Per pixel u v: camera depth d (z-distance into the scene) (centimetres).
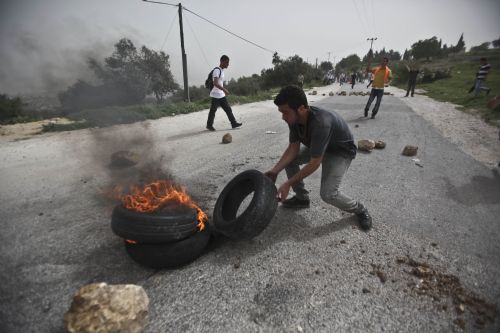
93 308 144
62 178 400
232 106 1316
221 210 265
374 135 656
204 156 509
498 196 351
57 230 270
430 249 251
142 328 156
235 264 227
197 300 192
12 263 224
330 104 1236
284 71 4006
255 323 175
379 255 242
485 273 222
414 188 374
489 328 176
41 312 181
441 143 589
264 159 494
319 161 236
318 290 202
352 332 171
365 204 331
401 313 185
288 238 263
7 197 340
